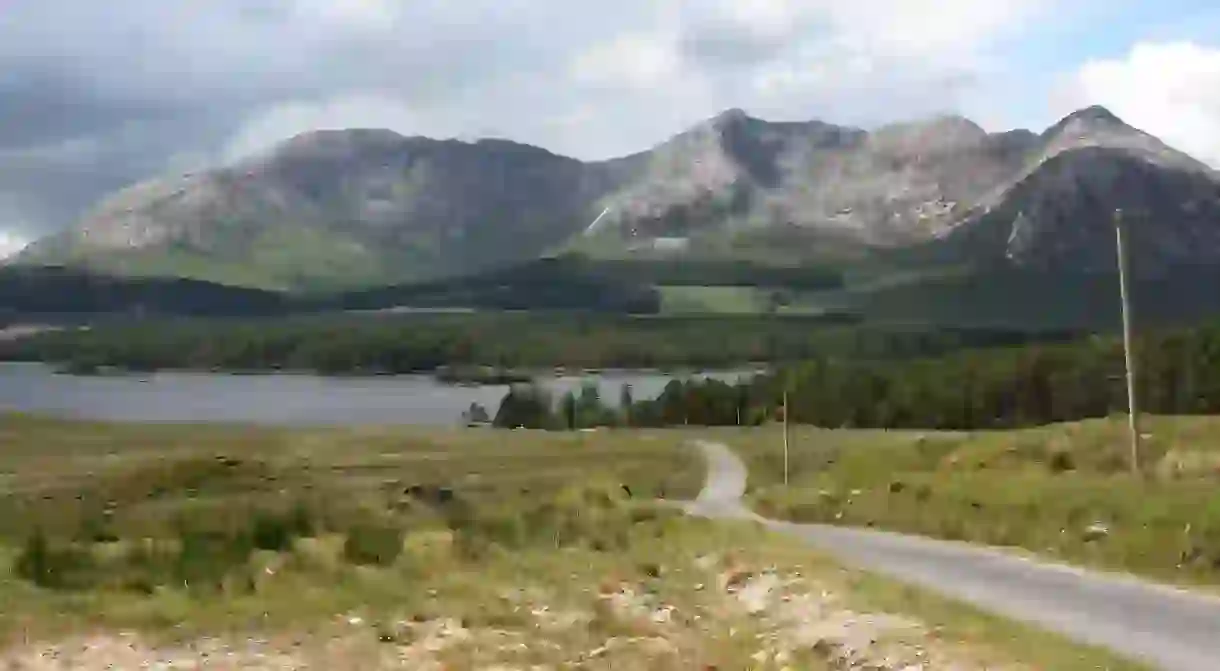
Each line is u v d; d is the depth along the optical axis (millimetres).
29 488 66625
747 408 176875
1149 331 161500
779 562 26406
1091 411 143125
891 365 175500
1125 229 40312
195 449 108750
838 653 16969
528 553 30688
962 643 16672
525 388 199375
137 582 22859
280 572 24500
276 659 16391
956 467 65188
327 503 52375
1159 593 21766
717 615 21141
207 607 20125
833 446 116812
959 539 34906
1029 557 28625
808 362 192500
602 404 192625
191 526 35531
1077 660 15352
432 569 26250
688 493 87000
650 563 27734
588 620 19797
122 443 113625
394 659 16484
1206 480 40406
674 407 180250
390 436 134625
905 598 20922
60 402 196875
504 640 17906
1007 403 149750
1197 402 128500
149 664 16000
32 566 23953
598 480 89062
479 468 104750
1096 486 39281
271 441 122938
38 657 16188
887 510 46125
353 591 22328
